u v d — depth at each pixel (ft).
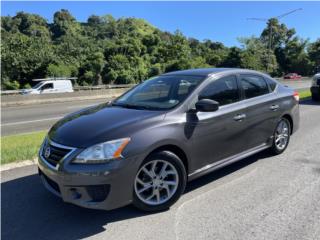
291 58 329.52
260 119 18.61
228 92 17.10
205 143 15.26
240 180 17.04
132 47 258.78
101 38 455.22
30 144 24.04
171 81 16.94
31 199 15.17
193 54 316.19
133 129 13.12
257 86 19.25
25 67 177.58
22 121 46.24
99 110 15.93
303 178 17.25
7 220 13.37
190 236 11.98
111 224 12.94
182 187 14.34
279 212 13.64
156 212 13.82
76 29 475.72
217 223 12.86
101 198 12.50
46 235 12.30
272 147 20.56
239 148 17.39
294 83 153.58
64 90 111.04
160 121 13.85
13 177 17.85
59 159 12.75
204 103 14.48
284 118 21.12
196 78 16.60
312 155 21.16
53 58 188.55
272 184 16.51
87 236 12.17
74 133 13.26
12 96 77.41
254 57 271.49
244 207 14.12
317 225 12.59
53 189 13.47
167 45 284.82
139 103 16.20
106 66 221.87
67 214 13.79
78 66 209.05
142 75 226.99
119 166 12.40
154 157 13.46
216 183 16.70
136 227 12.68
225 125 16.17
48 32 426.10
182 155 14.61
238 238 11.81
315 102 49.80
